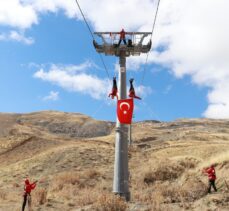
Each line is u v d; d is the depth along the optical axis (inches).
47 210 1009.5
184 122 7022.6
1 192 1396.4
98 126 6604.3
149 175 1664.6
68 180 1754.4
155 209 889.5
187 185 1165.7
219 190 1053.8
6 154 2955.2
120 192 1097.4
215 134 5036.9
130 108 1026.7
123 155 1119.0
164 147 3408.0
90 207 928.3
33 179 2038.6
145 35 1141.1
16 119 6525.6
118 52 1145.4
